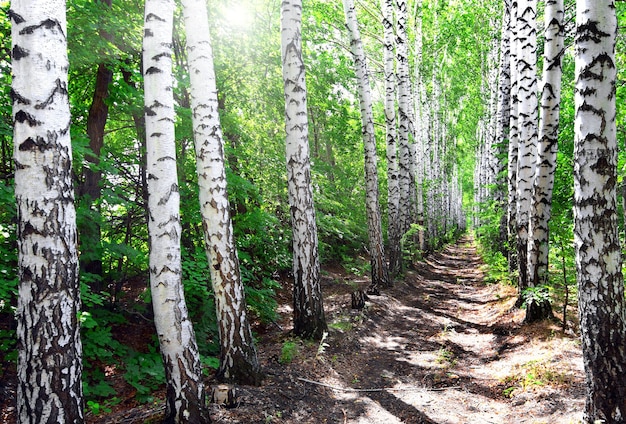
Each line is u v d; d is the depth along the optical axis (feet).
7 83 16.87
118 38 22.95
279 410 13.67
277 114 35.14
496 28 56.90
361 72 33.88
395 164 40.34
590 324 10.71
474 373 18.19
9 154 19.35
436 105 74.38
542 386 14.99
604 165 10.41
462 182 140.46
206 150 14.47
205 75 14.33
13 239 16.55
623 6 29.96
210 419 11.91
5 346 15.80
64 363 8.07
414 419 14.16
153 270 11.26
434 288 40.75
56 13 8.27
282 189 32.89
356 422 13.89
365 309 28.37
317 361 18.47
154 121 11.24
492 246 51.62
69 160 8.44
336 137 52.80
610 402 10.38
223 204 14.83
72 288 8.30
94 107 22.27
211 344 21.49
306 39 45.50
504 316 25.45
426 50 66.95
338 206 44.16
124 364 19.01
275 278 39.58
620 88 26.91
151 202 11.25
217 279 14.97
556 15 19.83
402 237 45.50
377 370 19.07
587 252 10.67
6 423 13.87
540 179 21.62
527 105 24.30
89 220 19.71
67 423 8.04
